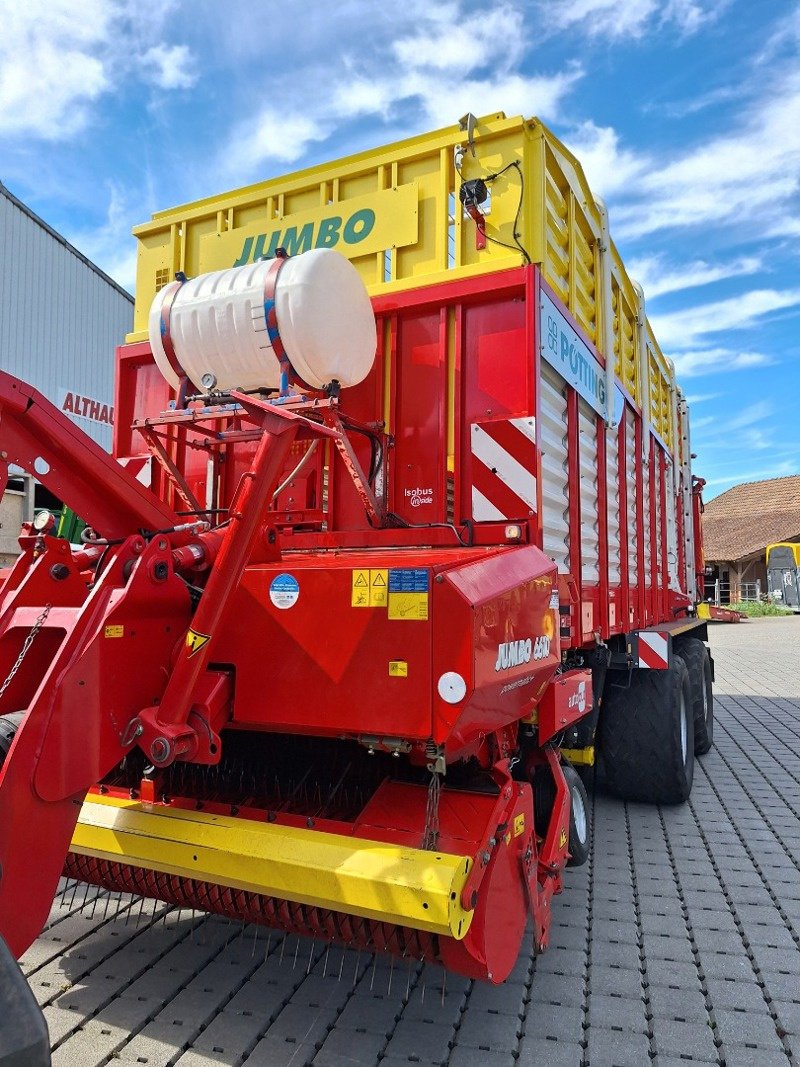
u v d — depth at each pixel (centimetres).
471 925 213
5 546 1148
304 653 225
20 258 1603
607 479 444
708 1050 243
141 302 430
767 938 323
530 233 330
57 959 290
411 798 239
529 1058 237
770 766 638
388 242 361
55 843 198
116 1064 227
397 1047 239
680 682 501
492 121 342
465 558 240
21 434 213
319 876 208
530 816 255
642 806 520
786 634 2103
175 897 270
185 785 304
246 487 224
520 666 239
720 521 4403
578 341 381
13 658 234
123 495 237
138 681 221
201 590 241
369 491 320
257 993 268
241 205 403
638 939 322
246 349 268
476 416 325
